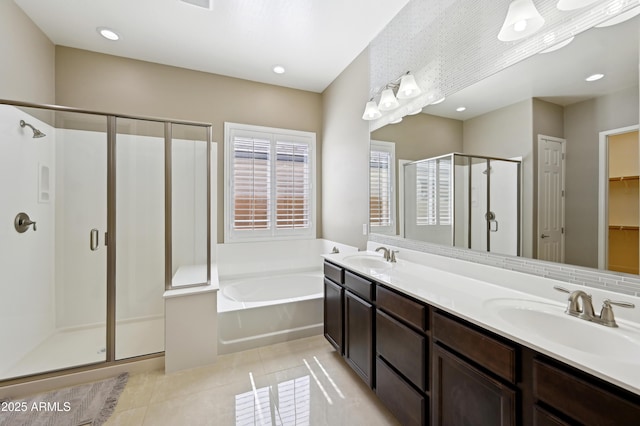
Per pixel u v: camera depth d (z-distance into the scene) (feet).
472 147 5.48
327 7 7.21
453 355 3.87
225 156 10.84
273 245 11.54
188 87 10.32
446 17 6.00
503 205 4.91
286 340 8.34
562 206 4.08
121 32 8.17
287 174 11.88
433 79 6.39
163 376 6.66
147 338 7.95
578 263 3.93
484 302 4.17
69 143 8.25
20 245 7.11
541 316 3.79
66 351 7.30
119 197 8.59
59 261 8.20
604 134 3.61
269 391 6.14
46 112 7.97
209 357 7.15
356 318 6.28
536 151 4.40
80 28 7.98
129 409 5.56
